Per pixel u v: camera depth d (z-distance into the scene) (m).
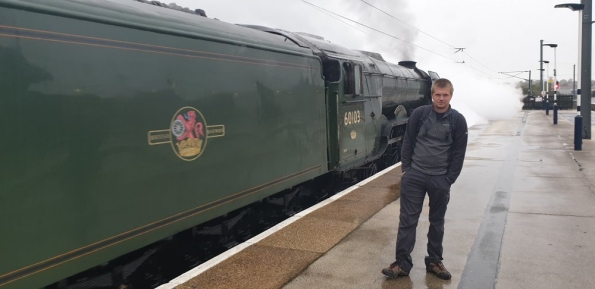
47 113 3.10
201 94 4.58
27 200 2.97
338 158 7.64
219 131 4.83
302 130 6.66
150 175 3.93
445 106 3.94
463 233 5.48
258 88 5.55
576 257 4.66
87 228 3.37
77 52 3.34
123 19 3.75
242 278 4.15
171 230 4.18
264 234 5.39
